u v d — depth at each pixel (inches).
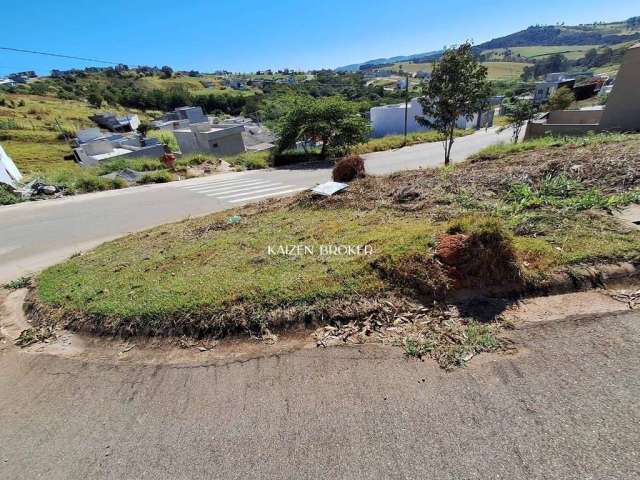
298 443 84.1
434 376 98.7
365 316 124.8
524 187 213.6
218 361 115.3
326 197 272.5
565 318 113.0
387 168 605.6
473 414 85.9
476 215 181.5
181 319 132.4
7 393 115.1
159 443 89.1
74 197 510.9
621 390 87.0
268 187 498.6
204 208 395.5
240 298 136.3
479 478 71.9
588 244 142.0
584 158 242.2
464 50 471.5
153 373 114.3
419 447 79.6
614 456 72.7
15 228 355.3
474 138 1001.5
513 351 103.5
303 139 783.7
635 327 105.7
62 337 141.4
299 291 135.6
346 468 77.1
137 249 230.7
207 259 186.1
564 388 89.6
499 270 129.0
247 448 84.6
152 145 1398.9
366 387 97.7
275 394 99.2
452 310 123.3
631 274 126.6
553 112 717.9
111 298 155.0
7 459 90.4
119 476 82.1
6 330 154.6
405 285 133.2
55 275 202.7
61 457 89.0
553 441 77.2
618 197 181.2
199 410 97.4
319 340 118.3
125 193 523.5
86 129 1989.4
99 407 103.7
